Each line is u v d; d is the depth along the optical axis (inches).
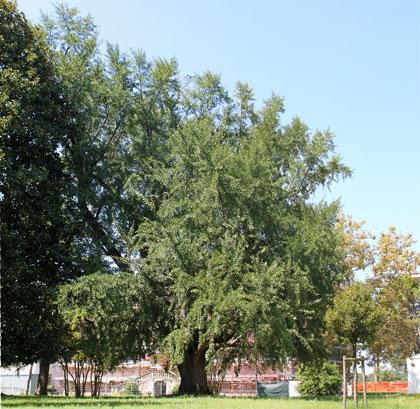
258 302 848.9
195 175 1002.7
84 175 1101.1
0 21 969.5
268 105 1239.5
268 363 1050.1
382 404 679.7
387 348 1764.3
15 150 963.3
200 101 1246.3
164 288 1027.9
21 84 918.4
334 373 1366.9
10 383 1612.9
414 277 1756.9
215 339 1047.0
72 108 1118.4
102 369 1224.2
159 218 1038.4
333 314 1111.6
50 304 932.0
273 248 1027.9
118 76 1152.2
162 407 576.1
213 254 916.0
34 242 953.5
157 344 1051.3
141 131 1157.7
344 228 1776.6
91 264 1009.5
